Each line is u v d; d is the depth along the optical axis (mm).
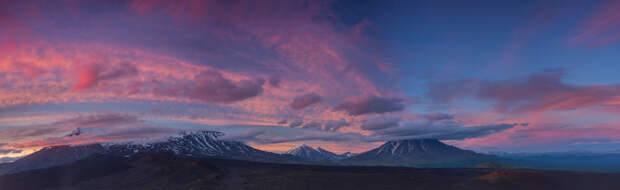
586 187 167625
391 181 170250
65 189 150250
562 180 188000
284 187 149375
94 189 148750
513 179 172125
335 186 152750
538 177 177625
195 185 151250
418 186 157375
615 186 170500
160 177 174750
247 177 182500
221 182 164500
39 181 167500
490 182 169000
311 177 181750
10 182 165000
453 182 171375
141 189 147750
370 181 170500
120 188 150750
